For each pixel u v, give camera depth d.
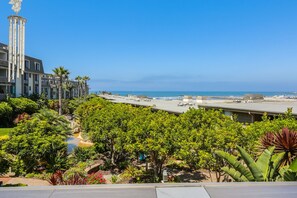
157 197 3.31
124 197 3.30
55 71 57.41
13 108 42.28
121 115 21.75
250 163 7.56
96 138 22.08
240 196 3.36
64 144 21.05
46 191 3.47
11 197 3.29
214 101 33.72
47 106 56.66
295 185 3.72
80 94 90.06
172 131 15.85
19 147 19.78
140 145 15.88
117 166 22.86
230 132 13.55
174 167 21.17
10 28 23.48
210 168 13.53
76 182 12.95
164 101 44.88
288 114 14.84
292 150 9.16
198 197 3.33
